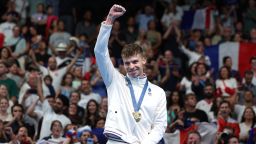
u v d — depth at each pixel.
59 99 27.22
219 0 39.72
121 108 14.75
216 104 28.92
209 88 29.28
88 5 40.66
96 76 30.84
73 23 37.25
